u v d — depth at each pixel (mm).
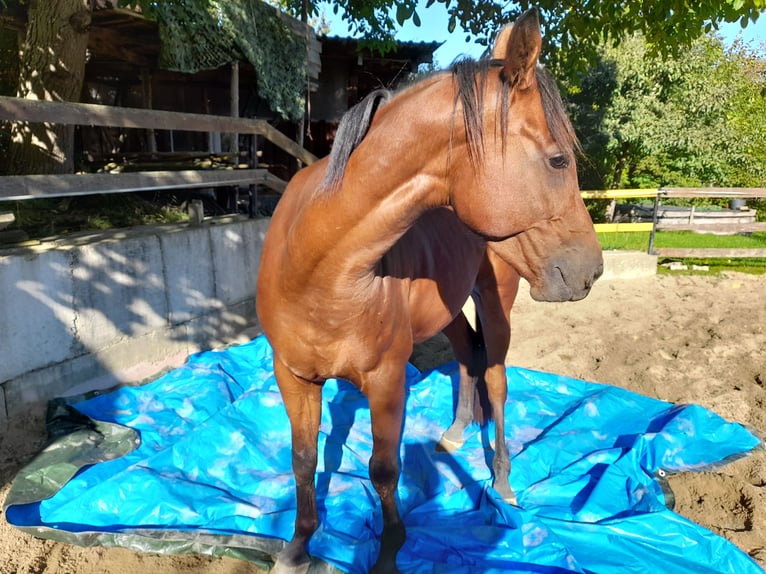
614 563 2121
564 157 1317
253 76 7742
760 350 4699
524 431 3248
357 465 2844
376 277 1653
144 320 3969
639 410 3434
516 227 1351
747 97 14297
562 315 5703
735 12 5172
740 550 2174
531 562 2109
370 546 2146
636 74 11852
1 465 2730
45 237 3723
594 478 2699
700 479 2762
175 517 2338
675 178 14359
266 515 2352
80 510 2344
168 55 5160
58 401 3193
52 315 3336
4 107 2982
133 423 3100
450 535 2223
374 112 1495
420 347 4711
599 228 7922
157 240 4008
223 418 2982
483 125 1291
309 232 1515
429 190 1404
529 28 1201
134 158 6484
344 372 1776
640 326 5328
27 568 2080
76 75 4836
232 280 4789
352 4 6344
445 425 3277
